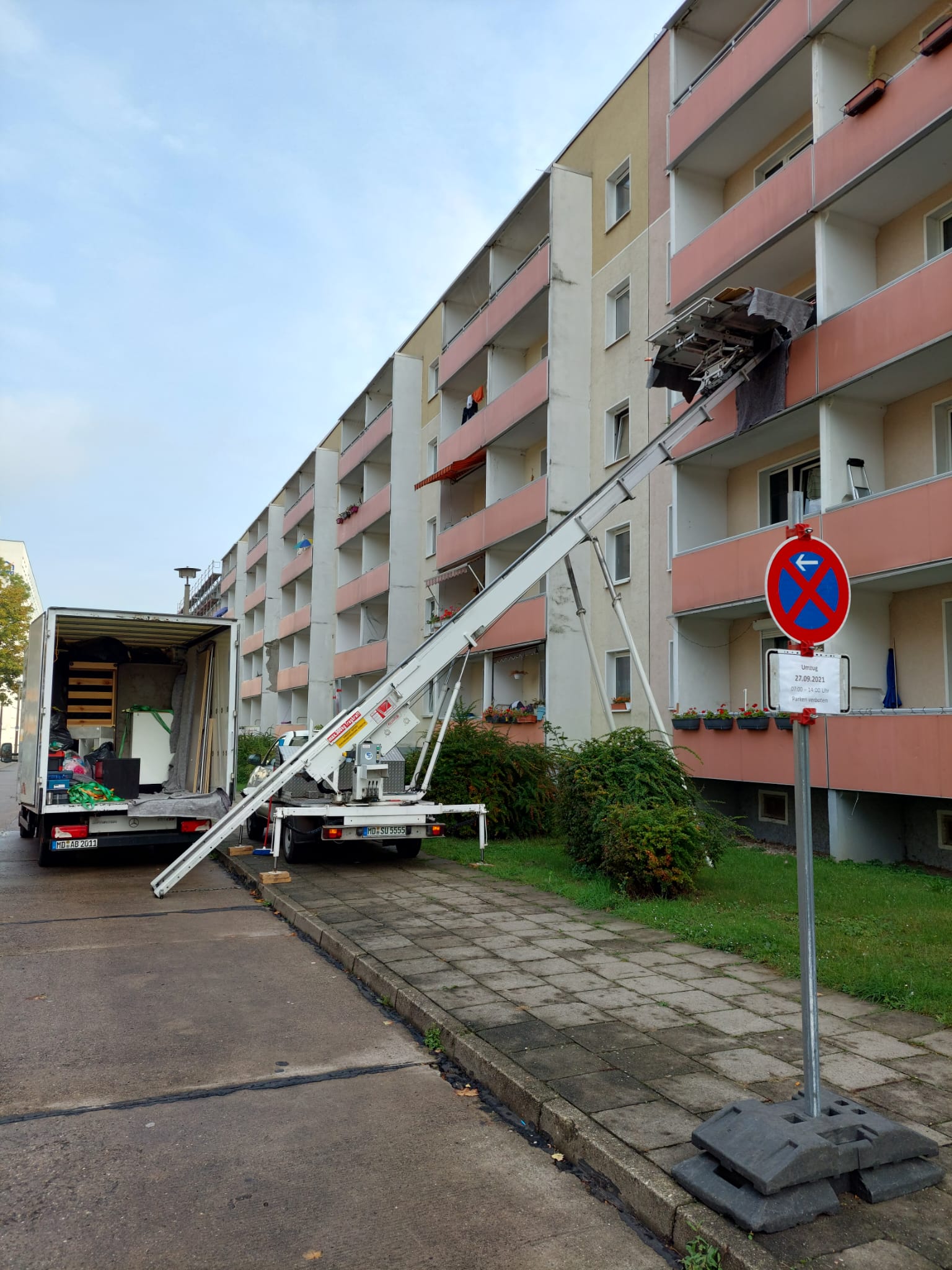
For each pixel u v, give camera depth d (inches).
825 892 357.4
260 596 2149.4
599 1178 145.3
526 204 863.7
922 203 484.7
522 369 946.7
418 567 1203.2
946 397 467.2
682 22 657.0
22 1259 122.0
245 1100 176.7
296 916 336.5
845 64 507.8
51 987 255.1
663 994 230.8
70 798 453.7
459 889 385.7
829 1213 126.8
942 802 448.5
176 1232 129.1
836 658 148.1
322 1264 121.3
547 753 575.5
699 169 650.8
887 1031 202.1
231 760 489.4
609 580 460.4
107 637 558.3
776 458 589.9
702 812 383.9
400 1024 224.2
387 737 452.8
